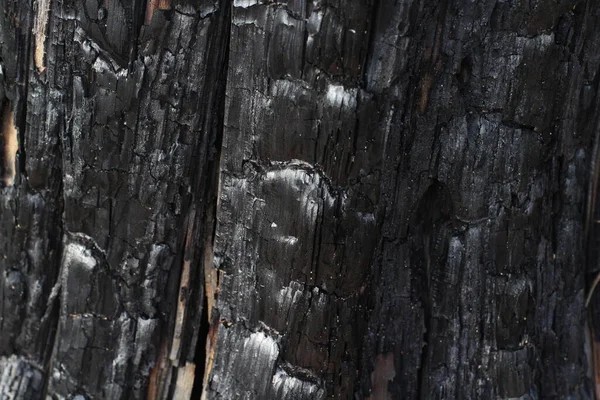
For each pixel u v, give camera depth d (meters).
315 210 0.74
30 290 0.79
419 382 0.78
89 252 0.78
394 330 0.78
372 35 0.73
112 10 0.74
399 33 0.73
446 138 0.75
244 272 0.76
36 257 0.79
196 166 0.76
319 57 0.72
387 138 0.74
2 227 0.79
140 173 0.76
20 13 0.76
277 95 0.73
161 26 0.74
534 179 0.76
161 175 0.76
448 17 0.74
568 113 0.76
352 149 0.73
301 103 0.73
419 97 0.75
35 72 0.77
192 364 0.79
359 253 0.74
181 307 0.78
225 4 0.74
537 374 0.78
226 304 0.77
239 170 0.75
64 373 0.79
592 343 0.81
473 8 0.74
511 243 0.76
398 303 0.78
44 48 0.76
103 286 0.77
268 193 0.74
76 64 0.76
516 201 0.76
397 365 0.78
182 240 0.77
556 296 0.78
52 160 0.78
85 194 0.77
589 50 0.76
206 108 0.75
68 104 0.77
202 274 0.78
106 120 0.75
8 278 0.80
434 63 0.74
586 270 0.80
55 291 0.79
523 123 0.75
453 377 0.78
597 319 0.80
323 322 0.75
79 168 0.77
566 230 0.78
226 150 0.75
